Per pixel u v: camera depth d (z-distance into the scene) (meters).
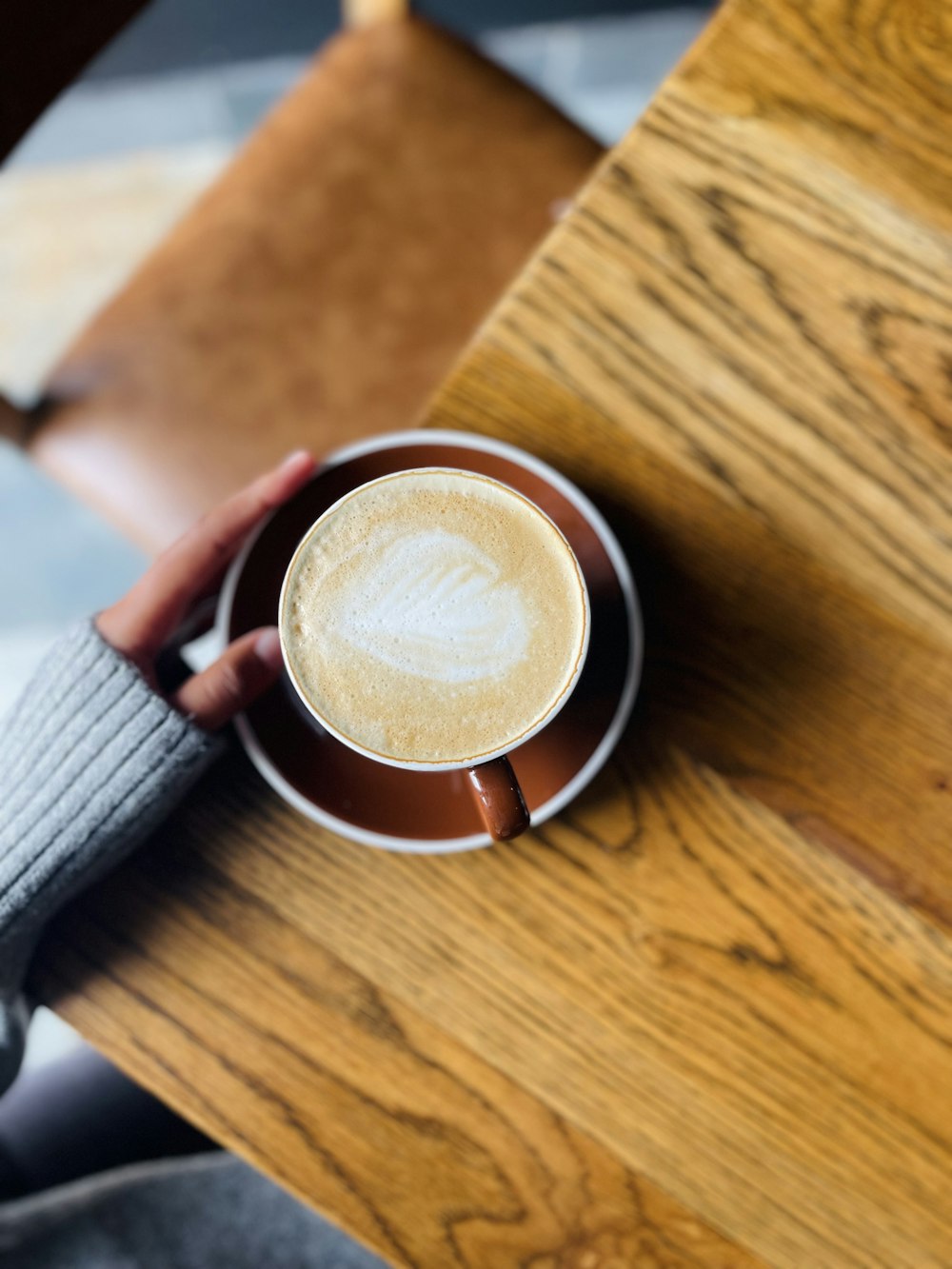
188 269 0.71
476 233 0.71
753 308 0.51
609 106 1.08
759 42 0.51
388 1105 0.51
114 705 0.51
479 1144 0.51
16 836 0.52
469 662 0.50
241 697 0.52
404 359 0.70
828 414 0.51
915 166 0.51
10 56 0.55
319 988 0.52
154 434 0.70
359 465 0.52
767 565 0.52
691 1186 0.51
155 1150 0.68
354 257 0.71
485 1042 0.51
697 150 0.51
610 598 0.51
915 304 0.51
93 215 1.07
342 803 0.51
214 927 0.52
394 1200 0.51
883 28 0.51
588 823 0.52
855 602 0.51
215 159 1.07
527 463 0.51
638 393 0.51
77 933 0.52
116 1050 0.52
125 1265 0.64
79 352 0.71
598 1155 0.51
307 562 0.51
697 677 0.52
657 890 0.52
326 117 0.72
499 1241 0.51
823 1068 0.51
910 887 0.51
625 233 0.51
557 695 0.49
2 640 1.03
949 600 0.51
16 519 1.04
